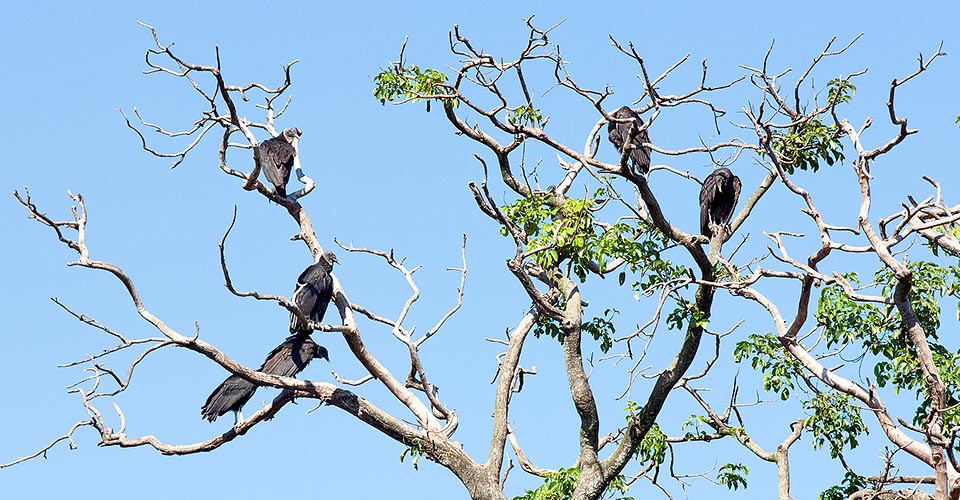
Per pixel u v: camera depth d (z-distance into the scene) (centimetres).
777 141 2038
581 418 2016
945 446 1547
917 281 1811
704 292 1972
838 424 1866
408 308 2033
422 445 1955
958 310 1792
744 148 1745
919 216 1789
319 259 2023
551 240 1938
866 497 1764
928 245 1844
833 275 1692
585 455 2005
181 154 1831
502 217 1883
